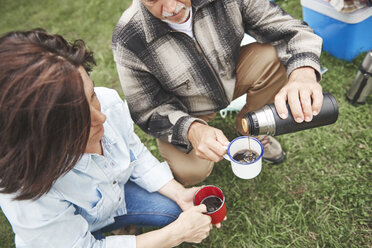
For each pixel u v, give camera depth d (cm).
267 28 166
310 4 241
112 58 313
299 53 154
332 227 175
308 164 201
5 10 456
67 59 82
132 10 144
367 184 186
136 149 158
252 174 145
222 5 152
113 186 137
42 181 89
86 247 120
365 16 221
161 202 160
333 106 129
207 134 146
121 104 142
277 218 183
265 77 180
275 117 128
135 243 124
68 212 117
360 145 204
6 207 104
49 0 447
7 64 75
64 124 80
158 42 147
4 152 82
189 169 178
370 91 213
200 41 154
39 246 112
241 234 181
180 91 168
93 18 378
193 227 132
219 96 176
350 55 247
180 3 131
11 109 74
